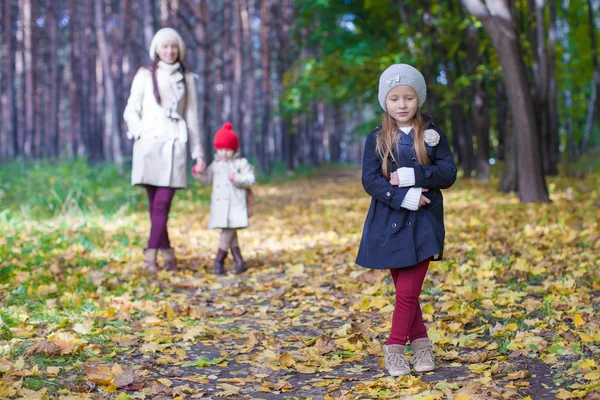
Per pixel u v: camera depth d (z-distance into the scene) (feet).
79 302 15.01
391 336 11.05
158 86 19.97
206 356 12.23
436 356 11.77
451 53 58.34
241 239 27.91
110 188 43.09
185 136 20.11
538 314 13.64
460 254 20.63
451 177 10.75
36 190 39.27
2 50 121.49
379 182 10.83
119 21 105.40
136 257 21.81
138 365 11.25
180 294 17.42
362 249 11.11
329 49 67.31
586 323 12.46
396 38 60.90
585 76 90.99
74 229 27.53
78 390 9.71
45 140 129.90
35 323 12.91
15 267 18.07
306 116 115.85
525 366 10.73
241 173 20.33
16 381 9.65
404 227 10.74
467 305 14.51
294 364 11.55
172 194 20.12
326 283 18.78
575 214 28.71
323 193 55.77
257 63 136.67
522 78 36.47
